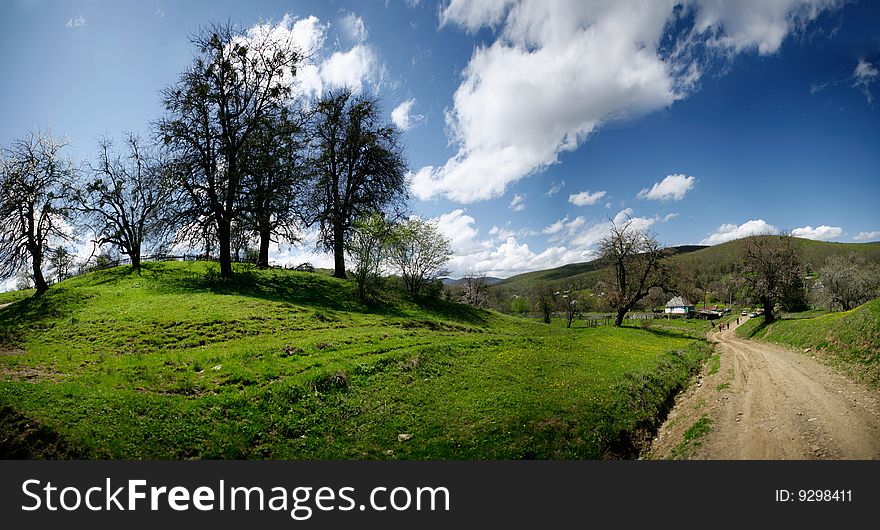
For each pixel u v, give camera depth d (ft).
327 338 93.40
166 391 61.21
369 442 55.57
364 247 147.13
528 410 65.87
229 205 148.77
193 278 146.51
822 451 49.34
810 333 128.26
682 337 194.59
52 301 118.01
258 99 156.66
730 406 69.62
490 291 341.82
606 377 88.33
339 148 184.75
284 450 51.78
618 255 225.15
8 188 140.26
